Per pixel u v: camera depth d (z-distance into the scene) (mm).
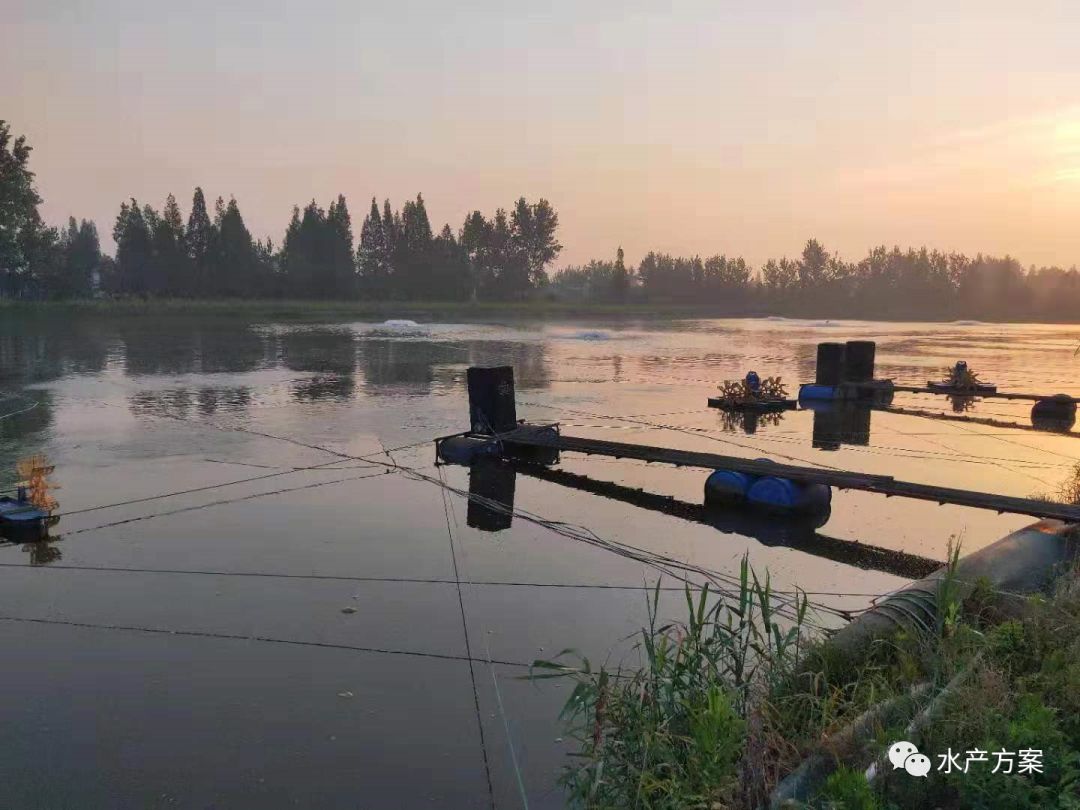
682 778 2633
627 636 4355
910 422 12883
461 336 35562
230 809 2850
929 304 106812
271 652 4102
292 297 75188
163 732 3346
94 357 22141
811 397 15516
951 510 7211
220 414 12188
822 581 5285
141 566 5340
